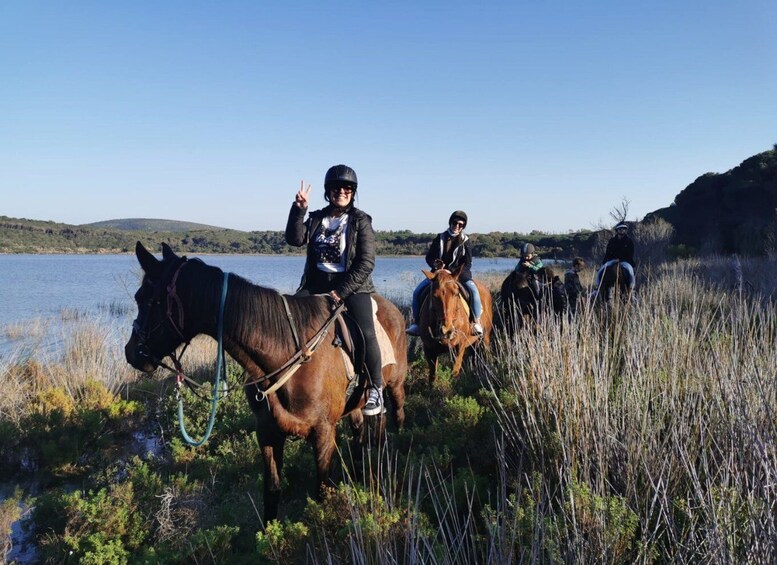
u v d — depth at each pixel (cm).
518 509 286
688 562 263
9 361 770
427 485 379
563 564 255
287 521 338
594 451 357
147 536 397
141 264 328
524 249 873
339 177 385
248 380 337
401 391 508
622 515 291
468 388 667
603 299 828
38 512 416
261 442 346
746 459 303
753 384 340
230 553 352
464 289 713
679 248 2609
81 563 348
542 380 446
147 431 638
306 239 402
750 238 2561
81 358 804
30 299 2552
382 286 2200
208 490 459
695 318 499
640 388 391
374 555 281
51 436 552
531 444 388
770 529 238
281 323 331
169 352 331
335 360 352
